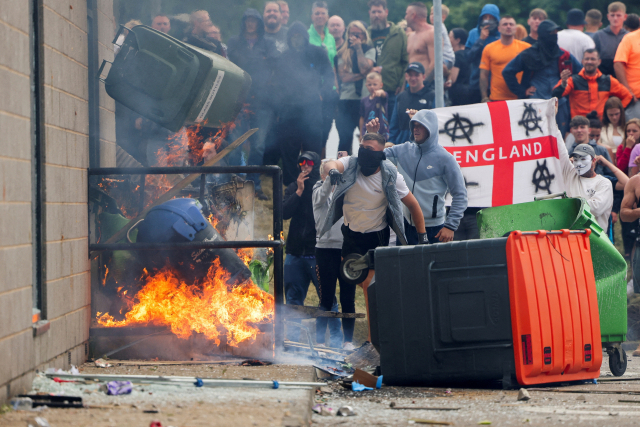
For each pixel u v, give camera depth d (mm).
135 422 12219
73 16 19188
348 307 24516
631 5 69688
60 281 17609
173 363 19688
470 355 18156
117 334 20266
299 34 35938
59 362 17484
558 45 40750
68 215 18375
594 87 38906
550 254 18312
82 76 19906
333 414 14742
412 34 40156
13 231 13969
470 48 44500
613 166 34906
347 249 22562
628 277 34938
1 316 13188
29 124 15078
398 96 36438
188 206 21078
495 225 22828
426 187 24734
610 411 14852
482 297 18047
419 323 18594
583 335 18719
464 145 31406
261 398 14914
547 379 18234
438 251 18469
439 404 15984
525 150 31062
